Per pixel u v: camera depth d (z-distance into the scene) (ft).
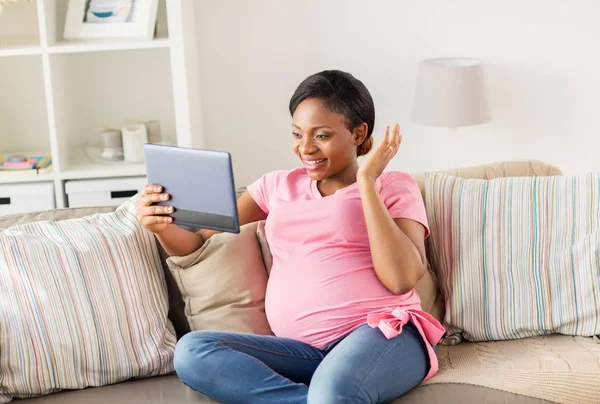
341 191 6.47
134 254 6.62
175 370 6.31
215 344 5.95
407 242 6.16
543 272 6.79
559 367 6.01
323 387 5.53
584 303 6.67
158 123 10.69
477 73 10.45
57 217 7.16
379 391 5.67
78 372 6.20
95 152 10.59
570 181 6.97
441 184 7.19
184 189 6.20
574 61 11.36
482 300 6.82
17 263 6.25
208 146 11.55
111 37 10.02
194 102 10.54
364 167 6.27
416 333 6.14
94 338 6.24
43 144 11.17
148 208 6.33
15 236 6.39
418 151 11.68
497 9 11.18
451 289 6.92
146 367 6.35
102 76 10.96
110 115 11.12
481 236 6.94
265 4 11.07
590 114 11.57
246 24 11.12
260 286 6.79
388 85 11.43
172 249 6.68
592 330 6.60
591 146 11.69
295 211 6.49
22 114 11.03
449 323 6.88
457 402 5.79
